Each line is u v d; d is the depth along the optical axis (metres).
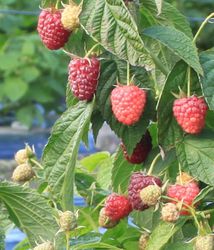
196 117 0.53
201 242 0.53
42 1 0.57
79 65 0.55
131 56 0.52
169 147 0.55
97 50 0.57
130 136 0.56
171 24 0.59
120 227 0.63
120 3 0.52
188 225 0.58
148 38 0.57
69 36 0.56
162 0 0.55
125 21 0.52
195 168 0.55
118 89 0.55
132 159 0.59
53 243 0.55
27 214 0.57
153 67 0.52
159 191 0.54
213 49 0.57
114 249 0.59
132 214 0.62
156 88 0.56
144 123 0.56
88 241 0.61
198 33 0.56
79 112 0.56
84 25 0.53
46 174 0.56
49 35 0.56
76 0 0.57
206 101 0.53
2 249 0.59
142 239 0.60
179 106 0.54
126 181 0.62
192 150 0.55
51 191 0.57
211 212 0.56
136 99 0.54
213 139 0.55
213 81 0.53
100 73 0.56
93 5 0.53
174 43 0.54
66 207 0.56
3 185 0.56
